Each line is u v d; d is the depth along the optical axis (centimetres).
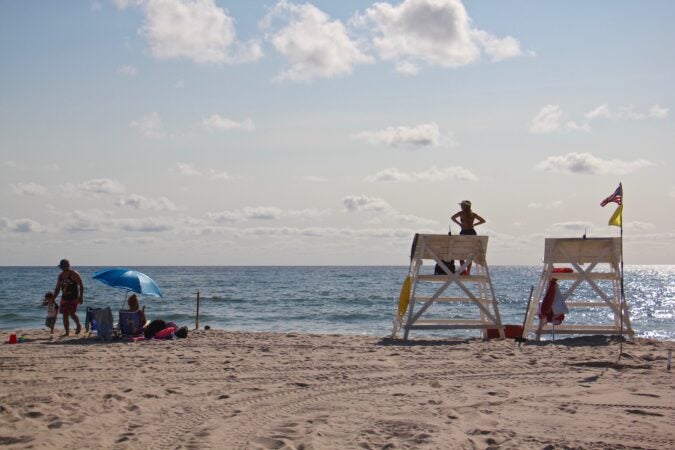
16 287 6750
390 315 3584
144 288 1622
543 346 1421
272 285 7512
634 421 762
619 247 1567
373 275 12506
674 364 1165
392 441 669
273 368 1127
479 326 1597
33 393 909
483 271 1672
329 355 1284
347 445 662
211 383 995
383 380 1019
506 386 970
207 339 1598
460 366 1144
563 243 1580
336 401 869
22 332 1798
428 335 2403
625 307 1541
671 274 19650
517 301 5147
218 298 4828
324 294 5616
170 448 651
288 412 808
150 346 1443
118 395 883
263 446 655
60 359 1226
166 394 909
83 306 3866
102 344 1488
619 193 1424
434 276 1605
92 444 661
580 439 687
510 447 657
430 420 761
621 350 1260
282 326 2994
